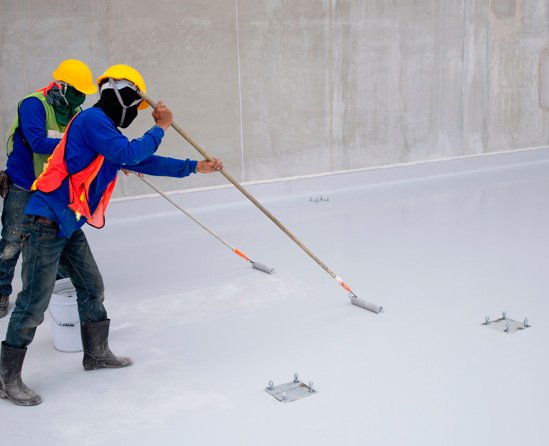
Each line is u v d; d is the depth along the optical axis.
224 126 6.21
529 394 2.68
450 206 6.10
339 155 6.95
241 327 3.44
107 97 2.57
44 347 3.26
